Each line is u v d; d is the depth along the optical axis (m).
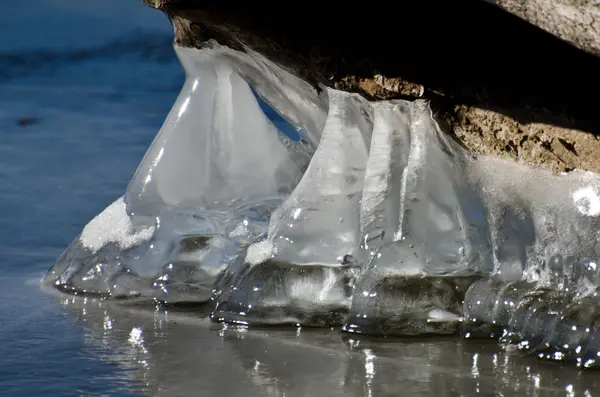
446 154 10.41
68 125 24.89
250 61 11.39
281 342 9.90
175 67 35.56
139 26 40.47
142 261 11.67
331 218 10.62
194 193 11.71
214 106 11.68
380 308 10.15
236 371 8.98
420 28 10.10
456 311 10.16
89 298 11.71
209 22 10.63
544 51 9.73
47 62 36.56
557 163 9.99
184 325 10.55
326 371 8.96
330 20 10.40
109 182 18.53
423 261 10.16
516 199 10.21
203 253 11.52
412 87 10.15
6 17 41.31
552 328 9.38
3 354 9.55
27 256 13.69
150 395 8.37
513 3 8.98
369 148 10.81
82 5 43.66
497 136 10.16
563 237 9.78
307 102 11.56
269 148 11.89
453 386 8.55
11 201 16.92
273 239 10.74
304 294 10.55
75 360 9.35
